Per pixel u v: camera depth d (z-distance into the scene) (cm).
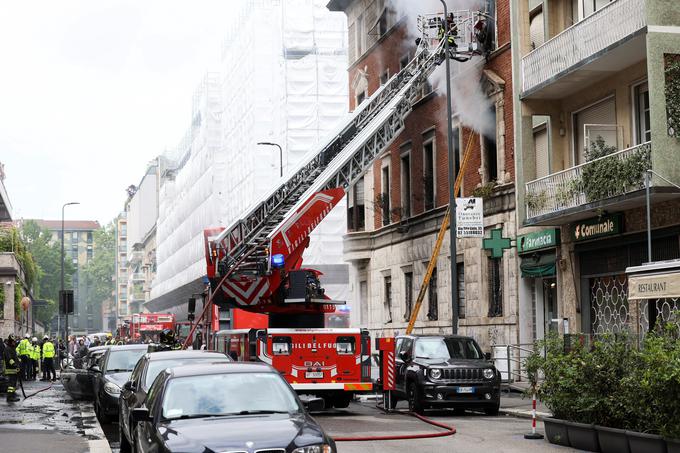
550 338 1677
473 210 2747
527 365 1684
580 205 2491
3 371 2923
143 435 1052
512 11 3056
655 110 2178
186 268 8525
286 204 2923
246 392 1080
